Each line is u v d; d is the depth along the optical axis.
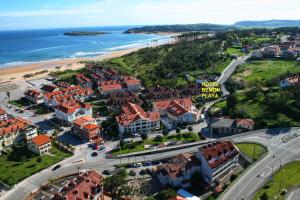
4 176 134.38
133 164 139.00
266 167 130.25
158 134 171.00
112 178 119.00
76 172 135.62
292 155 139.50
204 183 124.94
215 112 194.00
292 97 198.12
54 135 173.88
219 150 130.62
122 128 171.75
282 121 169.88
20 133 170.50
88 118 183.12
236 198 111.19
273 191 114.25
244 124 167.25
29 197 119.31
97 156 149.50
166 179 124.88
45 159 148.12
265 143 152.00
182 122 184.88
